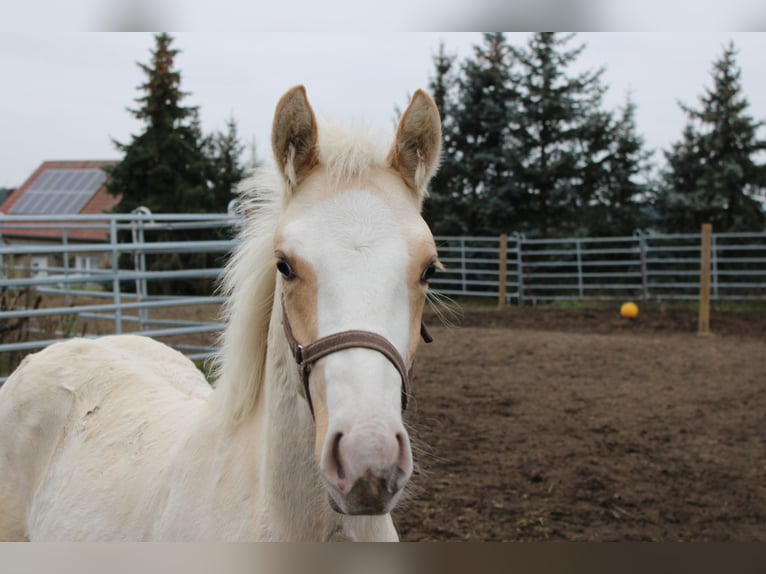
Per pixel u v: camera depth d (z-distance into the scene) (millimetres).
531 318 14055
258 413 2035
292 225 1720
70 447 2637
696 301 16172
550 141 20031
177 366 3113
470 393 7535
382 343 1563
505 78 20109
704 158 20891
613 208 20406
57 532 2424
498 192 19781
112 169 21375
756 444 5754
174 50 21391
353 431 1461
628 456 5441
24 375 2850
